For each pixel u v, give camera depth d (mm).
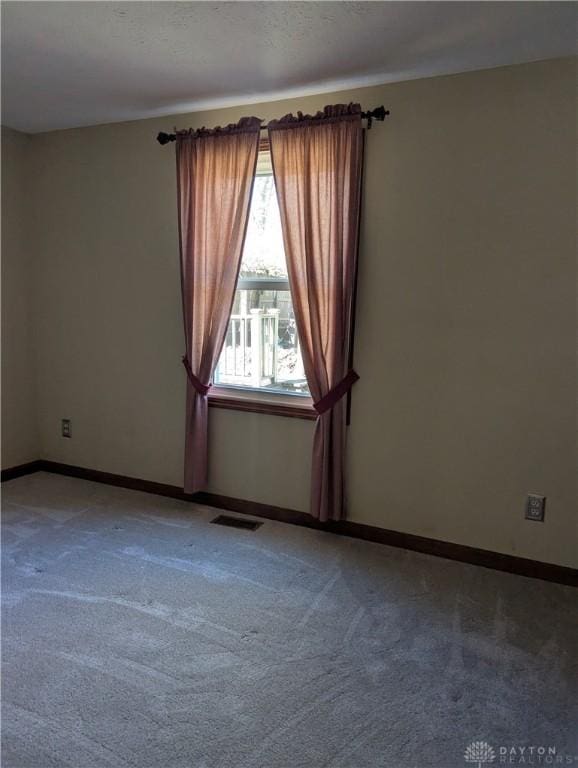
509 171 2537
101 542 2967
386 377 2898
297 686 1904
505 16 2053
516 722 1762
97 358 3828
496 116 2533
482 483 2746
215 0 1978
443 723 1753
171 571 2668
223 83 2781
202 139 3125
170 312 3506
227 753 1624
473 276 2658
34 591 2471
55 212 3855
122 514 3350
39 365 4098
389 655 2074
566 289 2490
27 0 1999
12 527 3141
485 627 2260
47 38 2311
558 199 2463
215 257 3178
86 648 2082
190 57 2479
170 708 1792
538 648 2129
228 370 3441
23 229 3941
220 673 1960
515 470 2672
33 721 1730
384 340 2881
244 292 3316
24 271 3986
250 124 2973
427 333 2783
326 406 2953
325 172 2826
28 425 4098
